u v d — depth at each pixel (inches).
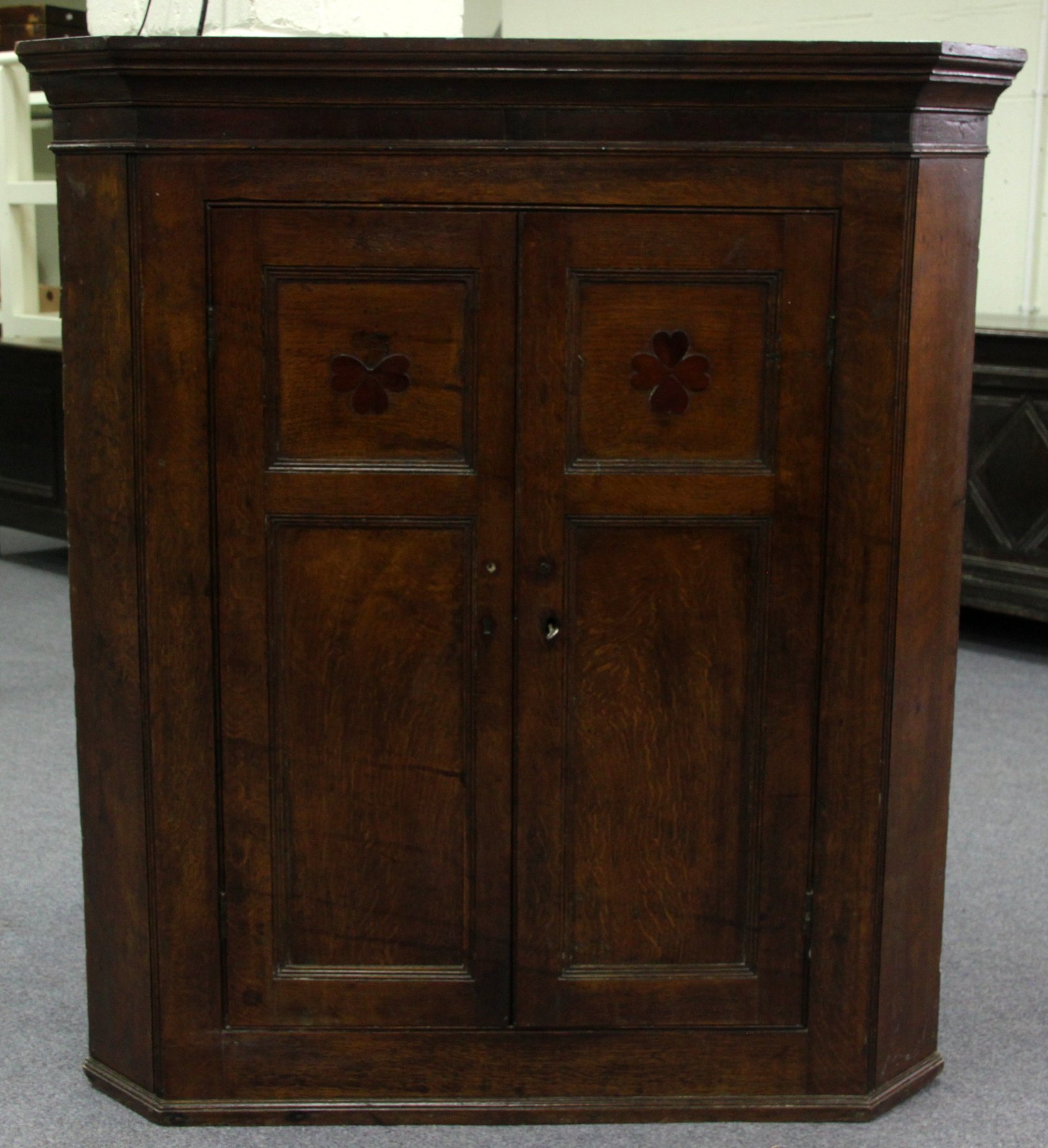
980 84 79.1
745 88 76.8
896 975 89.0
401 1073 88.0
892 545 82.0
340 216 78.8
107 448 82.1
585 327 80.3
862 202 78.5
